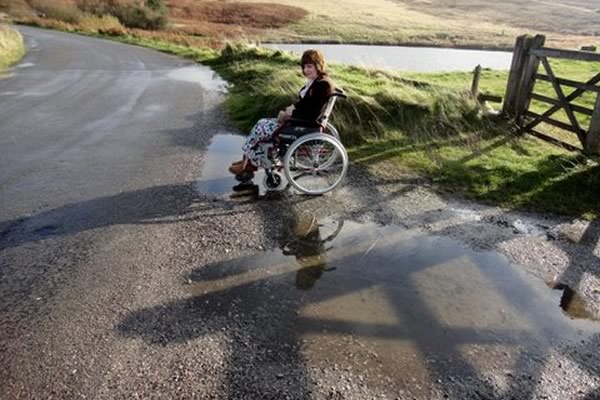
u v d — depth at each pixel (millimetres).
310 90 4914
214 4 50500
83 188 5359
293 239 4266
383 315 3225
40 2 40594
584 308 3361
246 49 15867
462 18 57844
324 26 45406
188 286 3535
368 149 6797
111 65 16188
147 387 2617
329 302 3355
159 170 5961
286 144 5113
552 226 4578
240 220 4621
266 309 3273
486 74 13508
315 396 2561
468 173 5809
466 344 2971
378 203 5047
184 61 17562
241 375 2701
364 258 3961
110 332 3039
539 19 57375
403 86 9234
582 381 2715
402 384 2650
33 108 9477
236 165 5461
